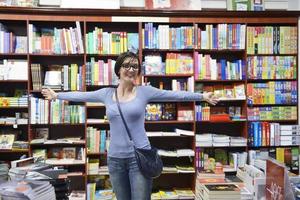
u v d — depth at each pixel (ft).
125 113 6.90
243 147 13.82
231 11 13.05
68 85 12.89
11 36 12.61
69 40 12.71
